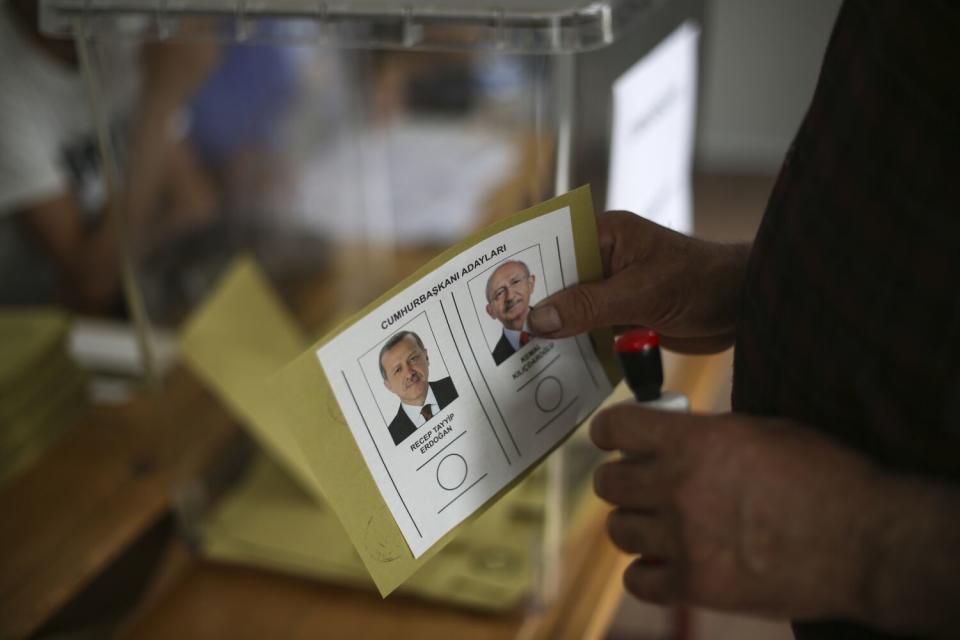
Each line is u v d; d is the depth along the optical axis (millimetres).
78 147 1731
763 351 528
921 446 431
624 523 490
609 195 858
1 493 1024
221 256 1242
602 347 634
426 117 1217
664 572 484
